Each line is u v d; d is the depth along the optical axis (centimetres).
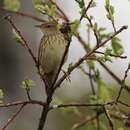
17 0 1149
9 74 2234
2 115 1998
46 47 1162
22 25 2036
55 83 1026
